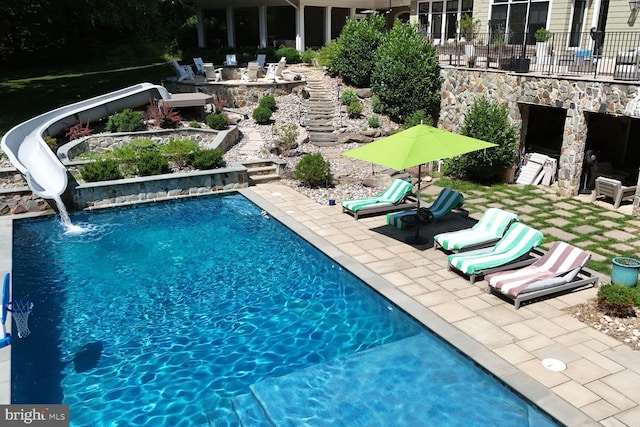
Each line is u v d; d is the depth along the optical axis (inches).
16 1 1036.5
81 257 451.2
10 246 437.7
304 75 1010.1
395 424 248.8
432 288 368.8
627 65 526.0
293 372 293.0
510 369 274.4
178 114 807.1
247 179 625.9
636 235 451.5
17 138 659.4
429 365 293.1
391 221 479.8
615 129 676.7
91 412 266.1
